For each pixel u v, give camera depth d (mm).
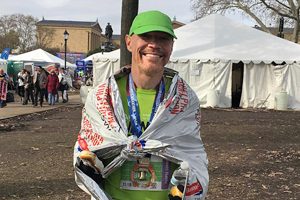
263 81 12727
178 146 1455
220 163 4758
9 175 4152
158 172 1451
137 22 1439
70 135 6742
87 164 1415
